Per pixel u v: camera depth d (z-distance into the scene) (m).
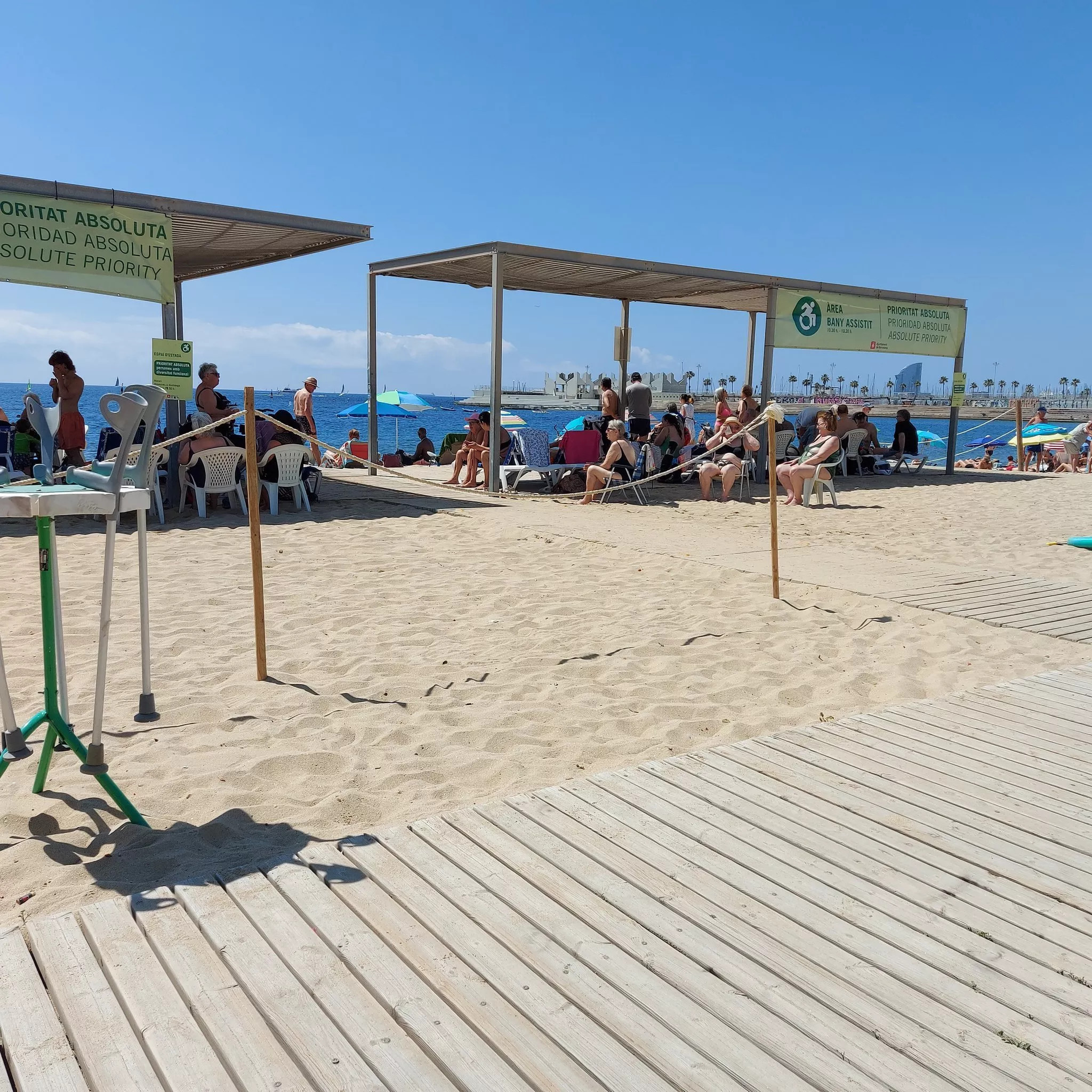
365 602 6.34
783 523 10.33
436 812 3.26
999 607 6.35
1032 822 3.01
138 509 2.86
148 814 3.16
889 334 16.11
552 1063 1.88
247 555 7.76
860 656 5.32
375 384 14.84
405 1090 1.80
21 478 3.26
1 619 5.57
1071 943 2.33
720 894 2.52
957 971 2.20
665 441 14.27
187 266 13.26
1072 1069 1.88
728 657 5.23
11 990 2.09
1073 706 4.27
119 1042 1.93
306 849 2.75
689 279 13.98
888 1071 1.87
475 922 2.37
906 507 12.09
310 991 2.09
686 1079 1.84
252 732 3.99
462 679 4.77
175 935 2.30
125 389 2.89
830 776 3.38
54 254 8.43
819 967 2.21
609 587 6.91
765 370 14.79
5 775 3.45
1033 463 23.88
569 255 12.33
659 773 3.40
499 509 10.70
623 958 2.22
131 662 4.89
